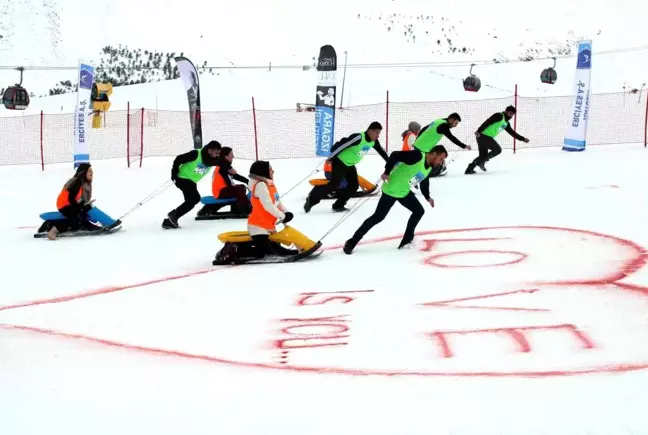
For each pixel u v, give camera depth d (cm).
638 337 495
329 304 627
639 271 684
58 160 2248
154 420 397
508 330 524
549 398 399
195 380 456
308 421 387
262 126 2795
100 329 584
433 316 571
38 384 459
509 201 1138
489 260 768
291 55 11625
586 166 1514
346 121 2839
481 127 1486
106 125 2980
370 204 1195
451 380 433
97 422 398
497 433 363
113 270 811
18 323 612
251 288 698
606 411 379
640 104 3131
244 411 404
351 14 11331
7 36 17525
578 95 1822
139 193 1450
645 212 988
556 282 659
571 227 917
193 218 1159
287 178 1596
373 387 429
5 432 390
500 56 10812
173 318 607
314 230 995
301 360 485
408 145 1284
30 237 1034
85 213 1030
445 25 11719
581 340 494
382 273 735
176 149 2445
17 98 1966
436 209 1102
